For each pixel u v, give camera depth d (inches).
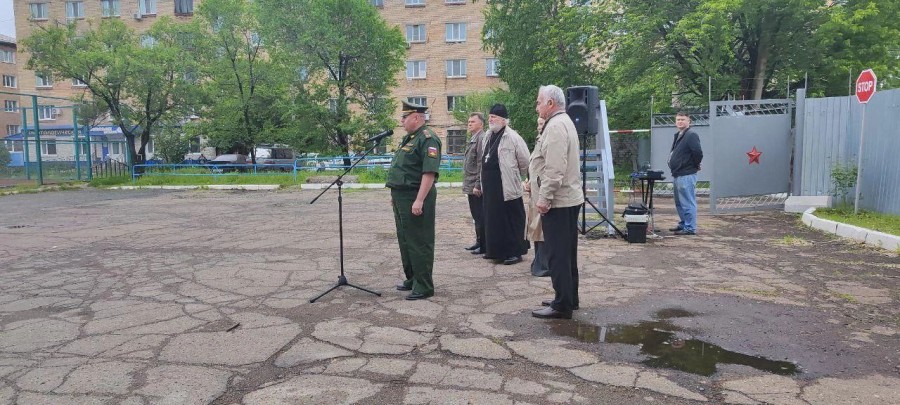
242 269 268.5
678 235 342.0
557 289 180.7
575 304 187.9
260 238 364.2
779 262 262.8
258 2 951.0
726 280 230.5
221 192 794.2
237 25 990.4
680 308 193.0
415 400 126.3
